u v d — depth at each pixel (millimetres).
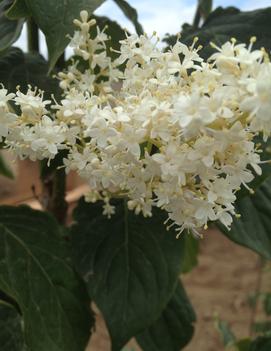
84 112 96
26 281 131
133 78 102
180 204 93
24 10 112
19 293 128
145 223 138
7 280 129
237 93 80
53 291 133
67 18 103
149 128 87
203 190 93
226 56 83
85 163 98
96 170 96
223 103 80
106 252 135
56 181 159
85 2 103
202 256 628
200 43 131
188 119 78
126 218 140
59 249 139
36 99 99
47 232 140
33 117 98
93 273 134
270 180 142
